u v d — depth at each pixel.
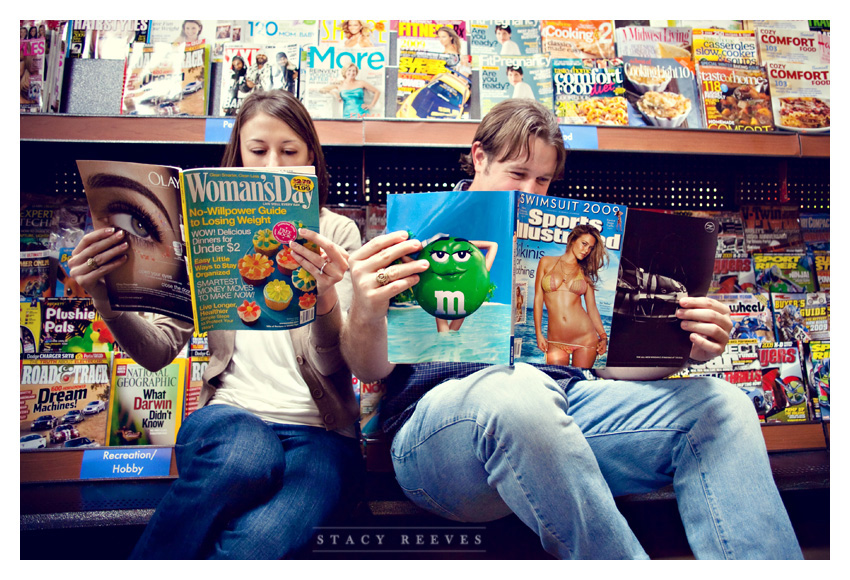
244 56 1.63
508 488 0.86
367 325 0.98
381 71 1.65
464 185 1.41
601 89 1.68
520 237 0.95
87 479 1.40
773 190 1.84
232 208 0.94
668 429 0.96
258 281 0.96
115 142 1.43
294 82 1.63
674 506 1.31
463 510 1.05
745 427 0.90
